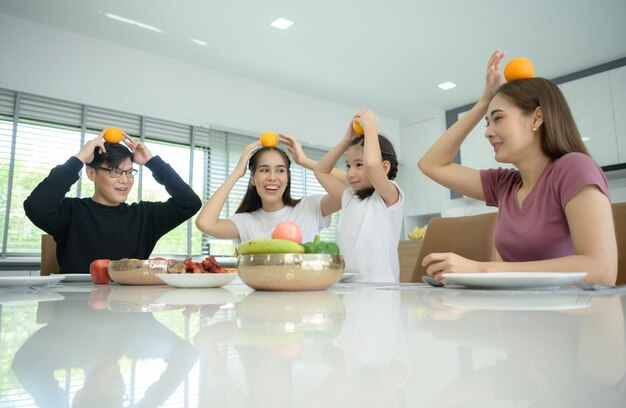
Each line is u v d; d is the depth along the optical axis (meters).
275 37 3.48
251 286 0.72
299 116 4.58
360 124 1.54
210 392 0.12
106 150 1.87
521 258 1.13
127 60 3.62
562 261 0.82
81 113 3.41
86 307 0.43
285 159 1.89
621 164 3.78
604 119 3.91
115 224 1.88
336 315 0.32
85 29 3.35
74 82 3.37
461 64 3.95
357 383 0.13
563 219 1.03
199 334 0.23
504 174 1.32
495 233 1.24
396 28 3.34
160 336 0.22
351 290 0.70
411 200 5.28
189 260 0.97
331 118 4.82
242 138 4.25
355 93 4.60
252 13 3.14
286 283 0.69
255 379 0.13
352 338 0.21
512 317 0.29
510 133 1.10
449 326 0.25
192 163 3.92
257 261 0.69
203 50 3.70
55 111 3.30
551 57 3.83
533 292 0.56
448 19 3.23
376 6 3.06
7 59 3.12
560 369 0.14
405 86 4.43
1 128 3.08
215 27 3.33
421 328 0.24
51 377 0.13
